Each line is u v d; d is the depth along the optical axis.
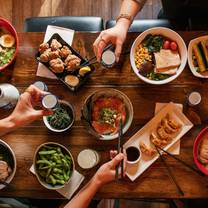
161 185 1.45
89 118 1.47
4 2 2.34
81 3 2.31
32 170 1.48
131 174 1.45
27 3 2.34
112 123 1.47
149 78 1.48
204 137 1.46
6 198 1.54
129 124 1.46
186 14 1.82
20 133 1.50
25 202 1.64
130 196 1.45
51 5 2.32
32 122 1.50
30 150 1.49
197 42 1.48
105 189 1.46
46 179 1.44
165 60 1.47
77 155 1.48
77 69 1.47
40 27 1.85
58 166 1.44
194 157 1.44
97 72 1.50
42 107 1.42
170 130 1.46
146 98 1.49
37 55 1.50
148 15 2.25
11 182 1.48
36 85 1.47
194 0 1.71
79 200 1.38
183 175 1.45
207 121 1.48
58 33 1.54
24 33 1.55
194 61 1.50
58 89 1.51
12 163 1.47
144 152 1.46
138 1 1.52
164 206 1.77
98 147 1.48
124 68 1.50
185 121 1.48
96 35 1.53
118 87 1.50
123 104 1.48
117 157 1.38
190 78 1.50
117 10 2.29
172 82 1.50
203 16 1.82
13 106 1.49
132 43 1.51
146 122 1.48
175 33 1.46
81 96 1.50
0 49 1.54
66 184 1.46
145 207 1.78
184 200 1.69
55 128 1.48
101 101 1.48
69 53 1.48
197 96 1.44
